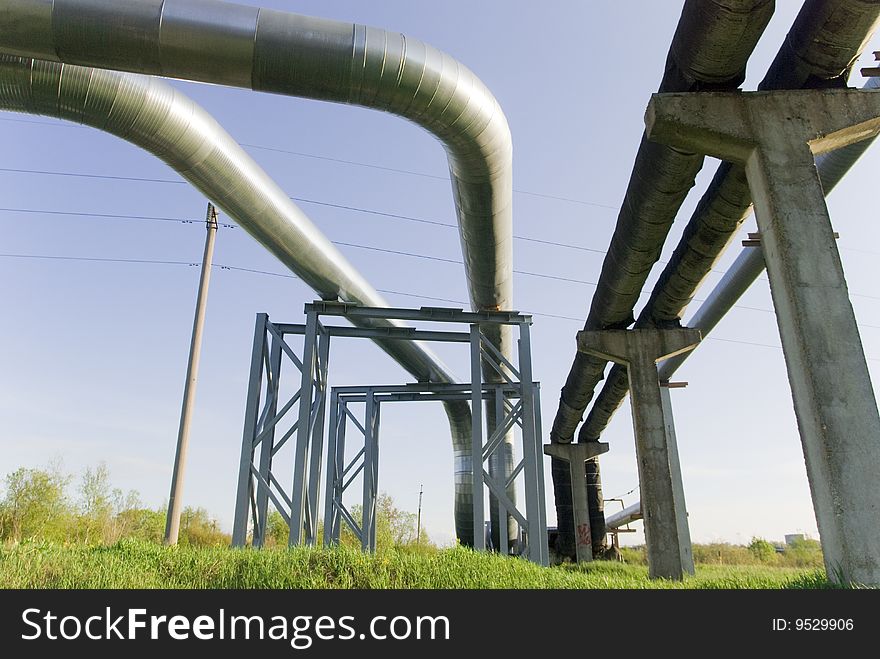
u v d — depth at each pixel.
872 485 7.00
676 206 11.81
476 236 15.92
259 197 14.24
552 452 31.31
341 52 10.65
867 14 7.85
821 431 7.22
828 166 13.80
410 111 11.89
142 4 9.83
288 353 17.25
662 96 8.80
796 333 7.67
